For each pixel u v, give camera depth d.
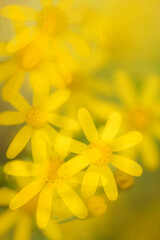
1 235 0.18
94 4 0.20
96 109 0.20
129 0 0.21
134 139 0.18
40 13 0.19
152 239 0.20
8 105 0.20
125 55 0.21
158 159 0.21
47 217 0.17
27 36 0.19
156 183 0.21
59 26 0.19
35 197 0.18
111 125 0.18
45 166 0.17
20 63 0.19
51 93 0.19
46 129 0.18
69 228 0.19
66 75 0.19
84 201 0.17
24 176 0.17
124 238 0.20
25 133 0.18
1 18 0.19
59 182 0.17
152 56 0.21
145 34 0.21
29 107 0.18
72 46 0.19
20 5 0.20
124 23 0.21
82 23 0.20
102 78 0.21
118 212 0.20
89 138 0.18
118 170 0.18
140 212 0.20
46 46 0.19
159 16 0.22
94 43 0.21
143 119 0.21
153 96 0.21
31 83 0.19
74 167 0.17
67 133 0.18
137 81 0.21
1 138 0.20
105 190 0.17
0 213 0.18
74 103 0.20
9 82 0.19
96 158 0.17
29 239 0.18
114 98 0.21
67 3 0.20
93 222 0.20
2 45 0.19
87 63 0.20
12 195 0.17
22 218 0.18
